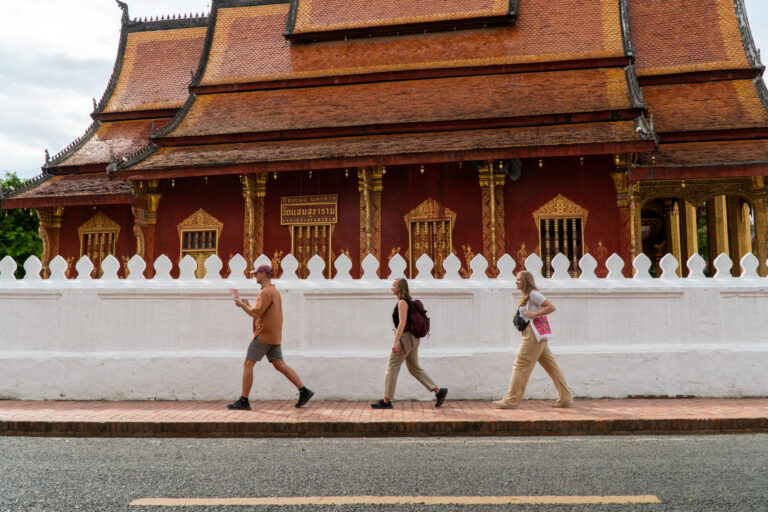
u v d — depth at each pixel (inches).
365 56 887.7
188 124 832.3
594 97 732.0
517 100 754.8
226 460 232.7
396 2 928.9
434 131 741.9
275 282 366.9
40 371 366.3
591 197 698.8
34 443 269.4
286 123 790.5
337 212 745.6
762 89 757.9
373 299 362.9
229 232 773.3
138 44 1050.7
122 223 836.6
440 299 361.1
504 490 190.1
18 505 178.1
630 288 358.0
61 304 372.8
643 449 246.1
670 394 349.7
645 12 880.9
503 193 717.9
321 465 223.5
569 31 839.1
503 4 879.1
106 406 337.7
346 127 754.2
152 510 173.3
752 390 348.5
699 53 818.8
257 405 336.5
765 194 671.1
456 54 850.8
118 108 973.2
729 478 201.0
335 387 355.6
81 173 871.1
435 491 189.5
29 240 1309.1
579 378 351.9
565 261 365.4
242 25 980.6
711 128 703.7
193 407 332.8
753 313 356.8
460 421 284.2
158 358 362.0
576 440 266.8
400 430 283.9
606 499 179.9
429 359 354.0
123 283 370.9
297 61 906.1
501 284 359.9
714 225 829.8
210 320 366.3
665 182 702.5
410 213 732.7
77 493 189.6
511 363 352.5
